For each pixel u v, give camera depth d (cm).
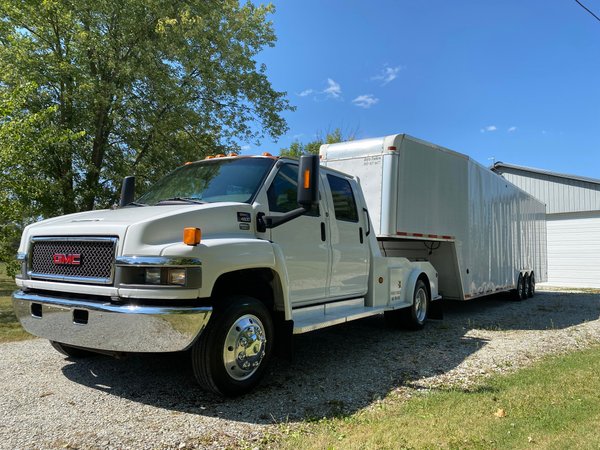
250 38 1680
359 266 589
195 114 1480
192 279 344
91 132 1284
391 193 707
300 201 409
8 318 851
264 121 1695
